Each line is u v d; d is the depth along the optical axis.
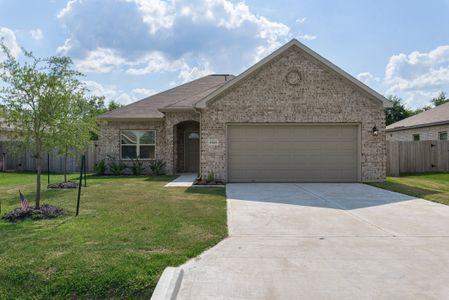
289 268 4.55
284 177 13.88
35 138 7.72
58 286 4.02
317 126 13.86
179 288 3.97
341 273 4.39
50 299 3.86
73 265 4.42
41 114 7.47
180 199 9.71
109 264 4.45
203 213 7.77
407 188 11.98
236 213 7.88
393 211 8.16
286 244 5.57
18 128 7.61
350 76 13.52
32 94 7.44
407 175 17.06
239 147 13.91
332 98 13.67
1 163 21.17
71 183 12.91
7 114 7.41
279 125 13.84
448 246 5.48
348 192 11.09
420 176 16.44
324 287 4.00
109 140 18.41
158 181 14.55
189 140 19.58
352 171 13.88
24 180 15.61
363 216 7.62
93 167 20.30
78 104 9.25
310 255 5.05
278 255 5.05
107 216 7.37
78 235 5.82
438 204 9.05
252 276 4.30
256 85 13.70
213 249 5.29
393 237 5.98
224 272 4.41
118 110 18.95
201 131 13.80
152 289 3.98
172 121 17.67
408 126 23.14
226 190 11.59
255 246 5.46
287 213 7.91
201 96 17.88
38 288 4.01
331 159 13.86
